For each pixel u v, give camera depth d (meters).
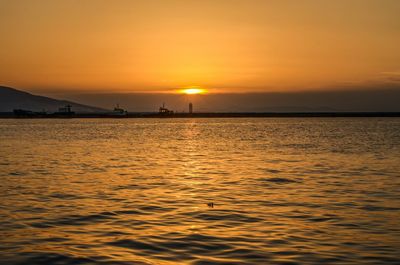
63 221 20.81
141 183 33.00
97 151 65.00
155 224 20.17
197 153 61.19
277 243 17.08
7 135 115.94
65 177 36.44
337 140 90.06
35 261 15.16
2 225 20.06
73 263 14.96
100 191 29.28
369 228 19.31
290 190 29.58
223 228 19.38
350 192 28.70
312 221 20.62
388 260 15.06
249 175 37.44
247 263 14.83
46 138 101.62
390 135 110.69
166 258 15.39
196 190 29.67
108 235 18.36
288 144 78.44
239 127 184.75
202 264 14.76
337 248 16.42
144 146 76.06
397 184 32.19
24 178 35.81
